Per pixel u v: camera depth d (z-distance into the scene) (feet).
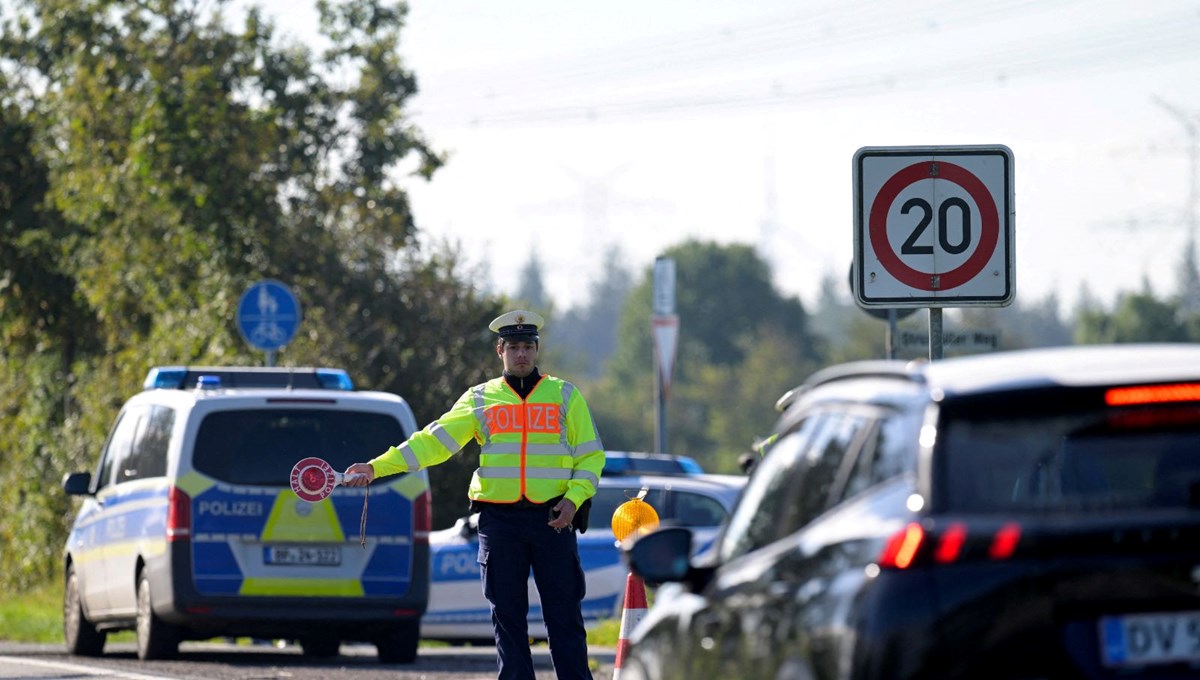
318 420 158.61
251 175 284.61
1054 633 50.14
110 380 301.22
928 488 51.96
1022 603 50.06
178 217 282.15
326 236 281.54
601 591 195.31
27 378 347.36
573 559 108.47
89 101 295.28
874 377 59.00
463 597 191.93
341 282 277.23
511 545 107.45
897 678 49.65
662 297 220.02
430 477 266.77
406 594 158.10
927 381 55.36
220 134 282.77
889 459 54.19
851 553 52.54
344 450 158.30
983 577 50.11
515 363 108.37
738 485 198.59
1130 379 53.42
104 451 183.11
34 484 329.72
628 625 104.17
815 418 60.64
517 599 107.55
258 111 288.51
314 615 156.15
